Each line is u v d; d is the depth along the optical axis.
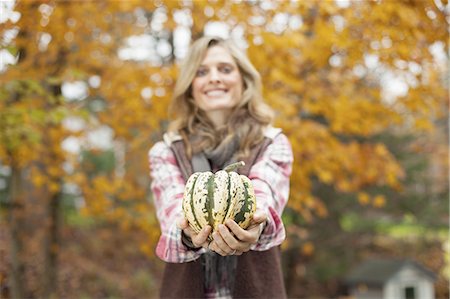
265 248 2.07
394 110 5.04
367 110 4.61
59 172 4.84
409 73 4.34
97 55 4.96
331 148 4.58
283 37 3.88
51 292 5.71
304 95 4.60
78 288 9.47
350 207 8.73
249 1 4.10
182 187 2.33
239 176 1.88
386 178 5.11
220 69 2.64
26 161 4.63
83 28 4.50
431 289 9.00
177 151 2.46
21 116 3.91
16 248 5.14
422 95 4.70
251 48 4.02
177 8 4.05
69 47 4.62
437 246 11.57
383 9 3.67
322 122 6.77
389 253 11.41
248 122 2.52
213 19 4.11
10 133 3.91
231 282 2.38
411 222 9.74
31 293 7.06
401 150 8.44
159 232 4.92
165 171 2.41
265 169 2.28
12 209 5.12
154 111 4.43
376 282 8.80
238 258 2.35
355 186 5.12
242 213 1.81
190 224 1.85
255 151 2.40
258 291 2.31
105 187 4.84
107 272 10.26
